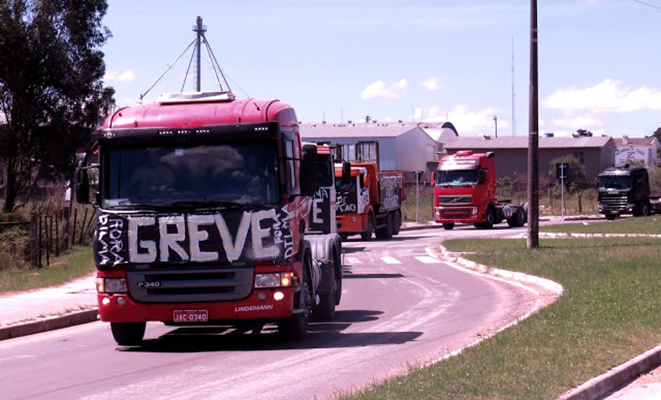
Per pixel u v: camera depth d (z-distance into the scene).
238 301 12.99
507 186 88.69
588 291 17.94
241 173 13.12
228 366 12.02
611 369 10.17
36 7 50.12
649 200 66.25
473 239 38.94
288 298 13.14
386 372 11.00
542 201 80.94
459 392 8.67
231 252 12.93
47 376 11.63
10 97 49.44
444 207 52.53
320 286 16.56
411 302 19.59
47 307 18.36
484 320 16.00
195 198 13.05
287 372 11.35
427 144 100.25
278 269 13.03
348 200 41.16
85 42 51.78
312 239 17.19
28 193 51.50
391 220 45.91
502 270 25.08
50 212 42.03
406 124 101.88
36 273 25.34
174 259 12.98
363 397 8.61
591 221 56.53
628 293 17.25
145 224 13.04
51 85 49.97
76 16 50.94
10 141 48.81
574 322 13.64
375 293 21.84
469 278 24.97
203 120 13.44
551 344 11.62
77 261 29.31
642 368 10.81
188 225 12.97
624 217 66.94
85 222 40.28
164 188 13.16
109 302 13.20
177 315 13.08
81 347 14.40
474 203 51.78
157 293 13.12
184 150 13.24
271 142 13.20
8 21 48.41
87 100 51.75
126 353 13.59
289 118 14.12
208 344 14.35
